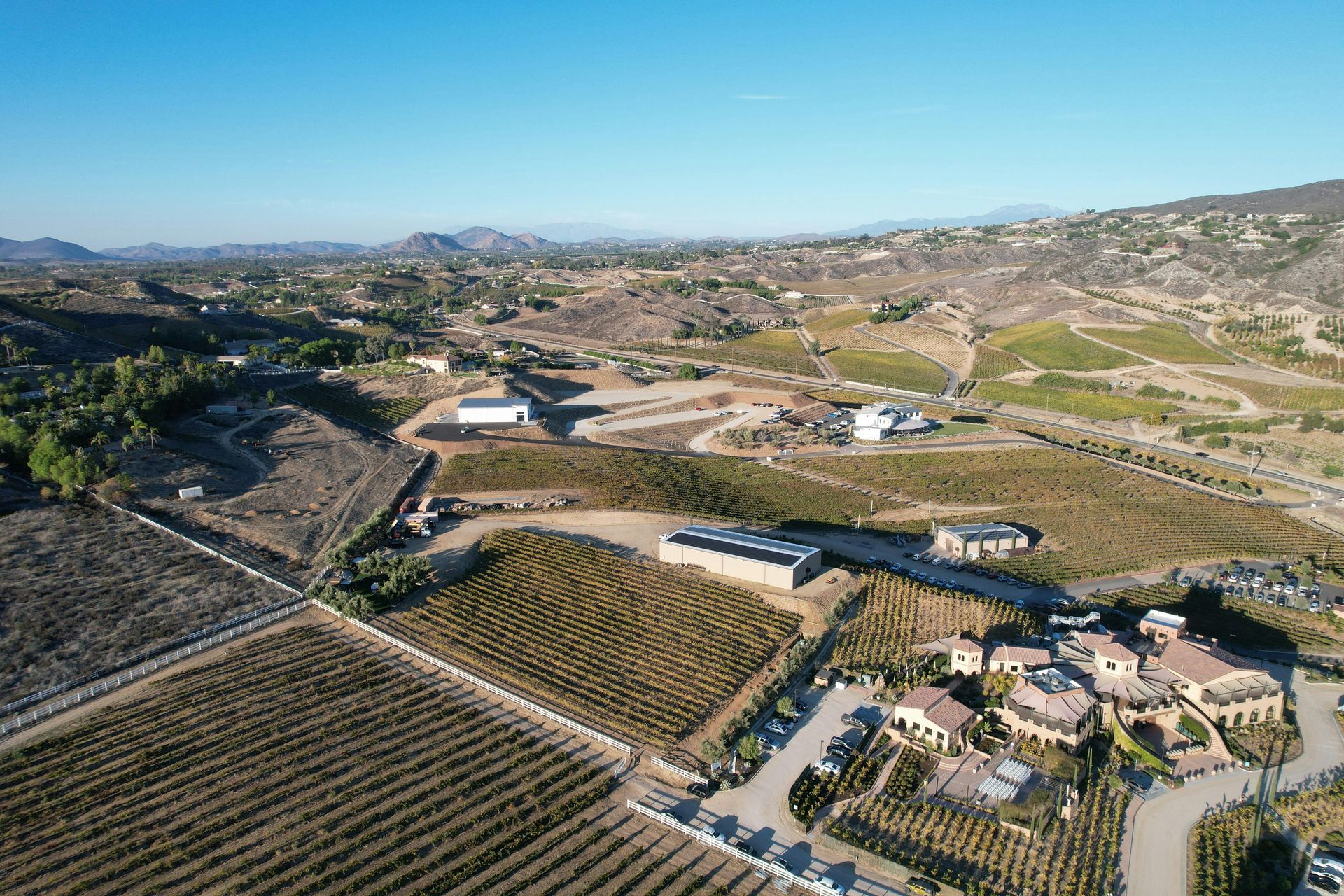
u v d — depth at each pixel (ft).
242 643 323.57
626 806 247.29
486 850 226.38
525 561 408.46
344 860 222.07
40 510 405.59
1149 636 353.31
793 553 397.60
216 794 243.19
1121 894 219.00
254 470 521.65
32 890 206.39
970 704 300.61
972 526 478.59
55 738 261.24
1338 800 260.21
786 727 287.07
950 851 232.12
